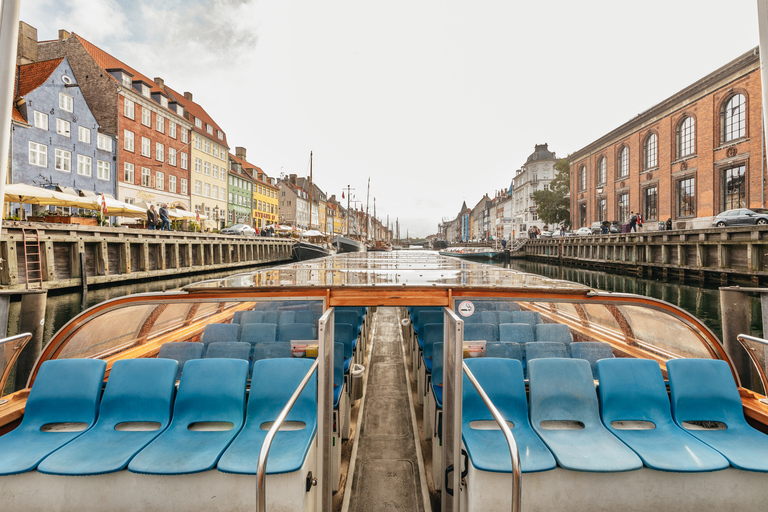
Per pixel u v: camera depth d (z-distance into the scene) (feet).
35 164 69.26
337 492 8.43
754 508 6.36
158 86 114.93
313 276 10.72
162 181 104.47
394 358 17.34
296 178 238.89
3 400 7.78
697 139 78.02
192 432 7.32
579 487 6.37
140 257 59.77
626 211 104.22
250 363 9.67
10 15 5.00
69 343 8.60
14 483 6.28
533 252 141.38
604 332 10.23
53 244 44.47
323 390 6.72
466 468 6.72
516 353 9.75
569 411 7.55
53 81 72.69
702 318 37.86
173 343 9.66
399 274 11.69
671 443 6.90
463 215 419.95
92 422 7.46
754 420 7.52
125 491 6.28
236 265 89.97
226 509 6.25
